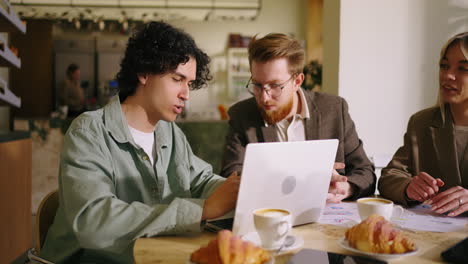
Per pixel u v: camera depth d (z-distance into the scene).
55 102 7.03
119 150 1.29
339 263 0.87
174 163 1.44
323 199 1.23
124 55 1.33
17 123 4.71
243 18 6.58
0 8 2.38
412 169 1.79
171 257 0.95
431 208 1.45
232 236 0.82
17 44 6.75
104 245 1.06
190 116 7.04
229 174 1.78
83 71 7.07
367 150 2.83
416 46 2.80
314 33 6.84
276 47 1.62
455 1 2.78
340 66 2.77
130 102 1.34
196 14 6.42
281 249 0.96
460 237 1.09
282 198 1.12
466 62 1.55
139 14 6.33
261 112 1.83
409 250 0.92
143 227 1.07
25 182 3.04
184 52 1.25
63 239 1.25
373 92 2.80
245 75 7.23
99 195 1.11
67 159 1.18
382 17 2.77
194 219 1.08
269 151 1.03
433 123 1.73
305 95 1.91
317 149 1.14
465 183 1.67
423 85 2.82
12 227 2.77
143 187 1.33
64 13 6.19
